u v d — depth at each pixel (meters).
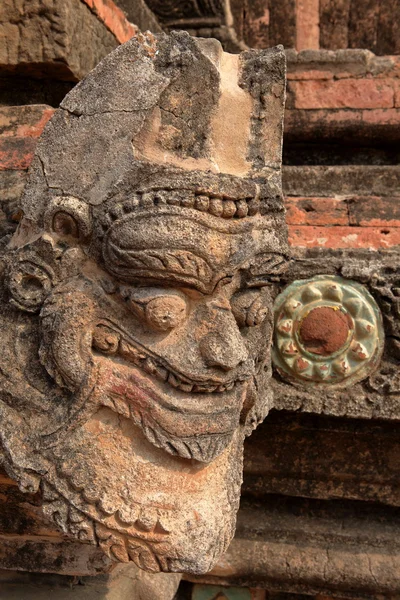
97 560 1.62
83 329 1.16
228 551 2.13
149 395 1.16
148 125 1.16
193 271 1.12
